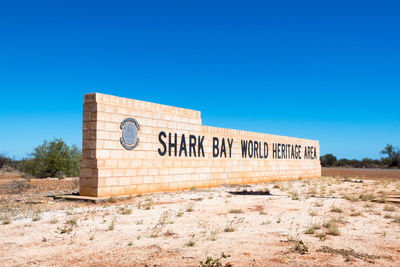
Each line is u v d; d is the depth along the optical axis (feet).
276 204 50.78
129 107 62.75
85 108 58.13
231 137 93.56
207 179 83.66
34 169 126.21
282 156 118.52
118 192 59.62
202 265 21.01
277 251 24.49
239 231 31.45
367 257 23.04
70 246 26.20
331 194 65.05
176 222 36.01
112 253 24.21
